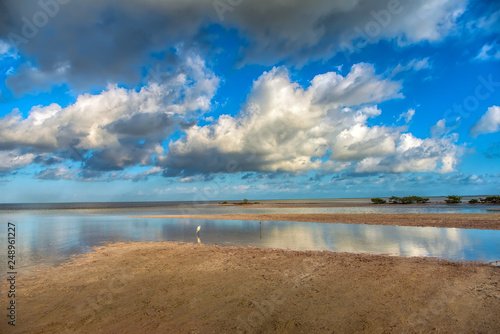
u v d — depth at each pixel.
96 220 31.64
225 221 28.94
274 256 11.95
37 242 16.58
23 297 7.59
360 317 6.03
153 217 35.41
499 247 13.59
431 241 15.46
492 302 6.62
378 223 24.38
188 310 6.63
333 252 12.61
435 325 5.62
